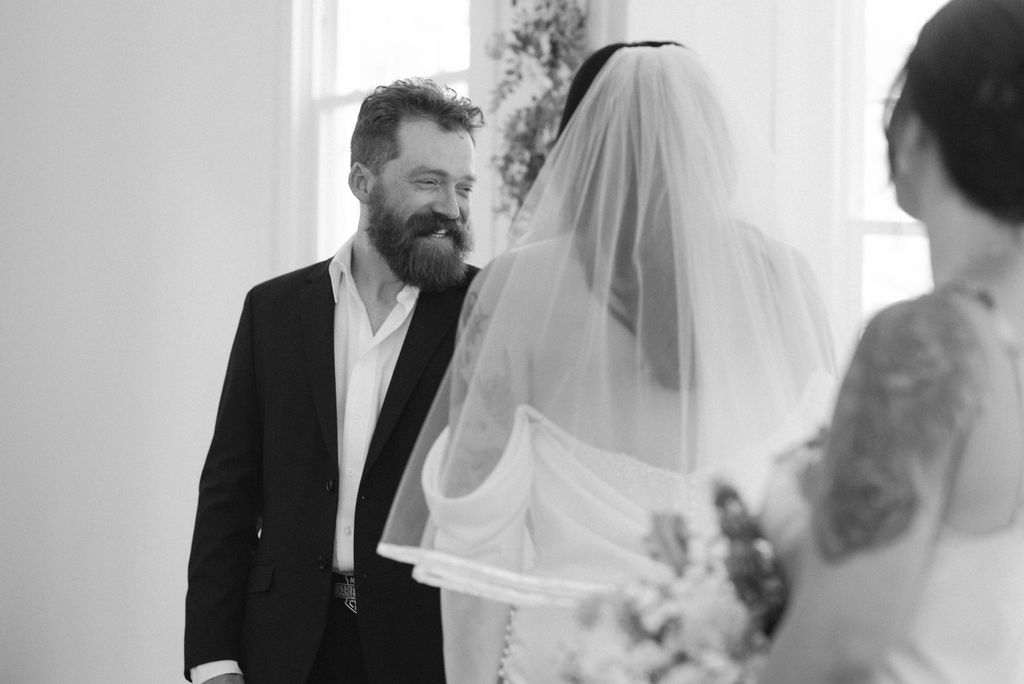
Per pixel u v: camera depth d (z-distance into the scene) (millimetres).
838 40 3512
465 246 2861
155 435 5551
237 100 5391
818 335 1938
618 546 1706
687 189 1825
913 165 1245
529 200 1956
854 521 1016
